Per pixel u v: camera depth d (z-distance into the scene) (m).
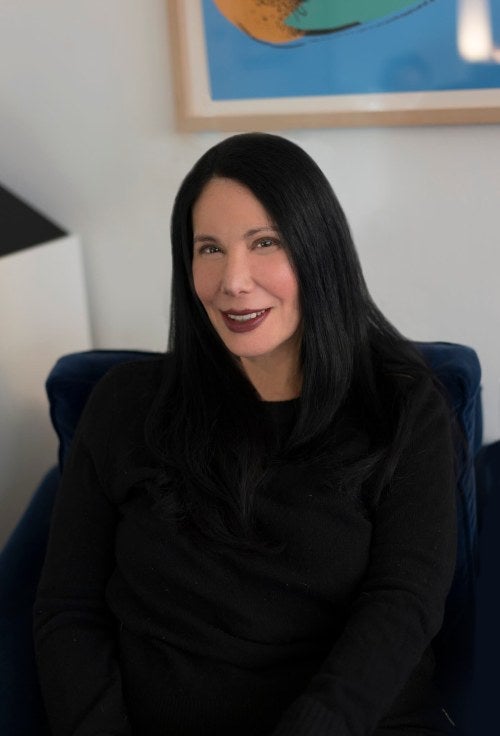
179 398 1.08
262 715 0.96
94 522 1.09
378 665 0.90
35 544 1.21
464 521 1.15
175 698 0.98
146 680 1.00
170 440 1.06
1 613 1.10
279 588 0.99
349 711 0.87
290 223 0.94
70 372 1.26
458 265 1.45
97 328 1.70
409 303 1.50
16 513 1.51
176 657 1.00
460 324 1.48
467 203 1.41
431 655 1.09
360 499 1.01
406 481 1.00
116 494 1.08
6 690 1.00
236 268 0.94
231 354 1.06
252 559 0.99
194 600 1.01
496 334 1.47
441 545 0.97
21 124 1.58
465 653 1.13
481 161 1.38
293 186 0.94
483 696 1.06
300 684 0.98
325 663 0.92
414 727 0.98
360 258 1.49
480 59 1.30
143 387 1.12
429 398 1.04
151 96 1.49
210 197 0.96
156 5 1.43
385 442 1.01
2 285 1.40
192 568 1.01
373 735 0.95
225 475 1.01
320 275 0.98
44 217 1.62
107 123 1.53
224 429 1.04
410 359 1.09
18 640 1.07
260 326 0.98
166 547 1.02
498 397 1.50
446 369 1.14
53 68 1.52
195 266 1.00
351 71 1.36
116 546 1.08
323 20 1.34
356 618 0.94
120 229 1.60
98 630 1.06
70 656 1.01
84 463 1.11
